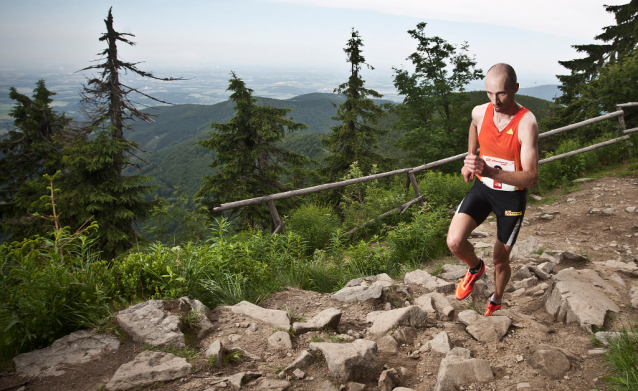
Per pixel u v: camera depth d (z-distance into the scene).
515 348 2.59
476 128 2.77
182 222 18.00
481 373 2.23
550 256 4.51
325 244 6.17
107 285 3.10
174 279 3.21
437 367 2.40
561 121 28.42
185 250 3.79
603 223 5.76
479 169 2.27
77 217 15.98
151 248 3.79
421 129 27.64
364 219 6.85
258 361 2.36
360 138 23.89
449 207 7.35
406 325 2.89
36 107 21.30
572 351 2.51
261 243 4.67
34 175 20.39
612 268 4.03
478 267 2.86
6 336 2.41
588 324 2.76
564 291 3.15
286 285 4.03
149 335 2.45
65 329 2.61
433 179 8.27
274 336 2.61
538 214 6.67
